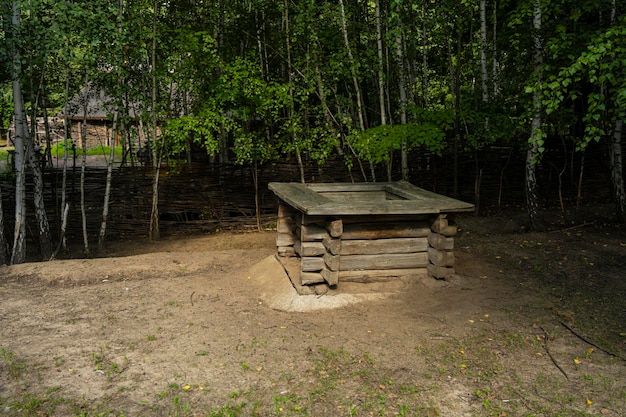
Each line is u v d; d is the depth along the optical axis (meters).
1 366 4.11
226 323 5.04
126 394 3.70
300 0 10.18
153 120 9.95
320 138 10.70
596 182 11.95
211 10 11.13
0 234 7.98
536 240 8.16
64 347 4.48
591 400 3.64
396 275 5.92
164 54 9.88
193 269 7.07
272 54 12.40
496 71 13.67
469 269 6.66
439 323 4.93
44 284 6.48
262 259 7.36
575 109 10.83
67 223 10.20
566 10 8.80
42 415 3.42
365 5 12.40
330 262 5.51
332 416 3.46
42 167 9.86
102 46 8.73
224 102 9.86
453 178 11.55
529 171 9.04
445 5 10.64
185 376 3.97
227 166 10.74
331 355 4.29
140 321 5.11
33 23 7.83
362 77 10.82
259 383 3.88
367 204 5.64
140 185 10.36
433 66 15.96
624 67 5.90
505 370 4.07
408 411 3.51
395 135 9.68
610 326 4.93
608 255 7.19
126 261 7.36
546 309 5.33
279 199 6.79
